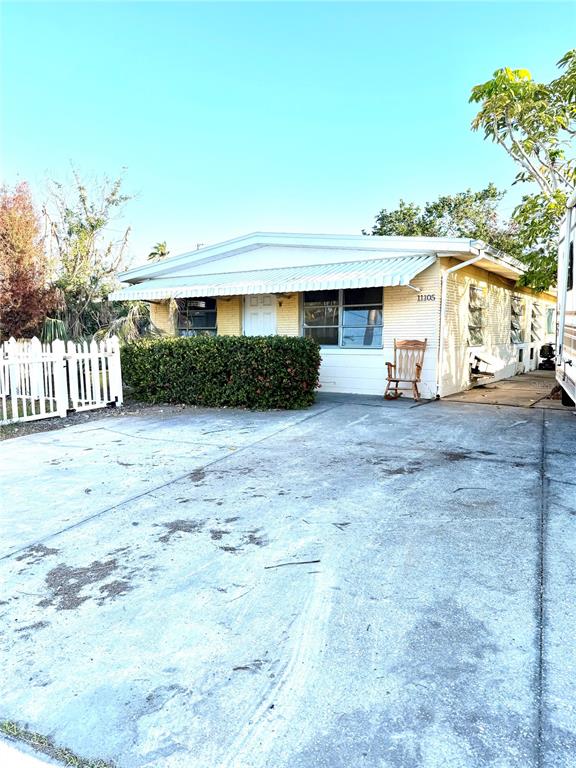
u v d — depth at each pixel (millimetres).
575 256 7258
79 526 4758
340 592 3490
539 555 3951
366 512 4938
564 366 8516
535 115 11336
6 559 4105
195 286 14438
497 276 16531
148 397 12414
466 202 30266
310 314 14266
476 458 6785
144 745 2256
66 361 10805
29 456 7426
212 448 7656
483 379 15586
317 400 12227
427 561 3902
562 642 2889
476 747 2193
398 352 12727
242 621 3178
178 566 3926
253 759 2162
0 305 15758
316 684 2605
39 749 2254
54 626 3174
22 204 16828
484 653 2811
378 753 2176
